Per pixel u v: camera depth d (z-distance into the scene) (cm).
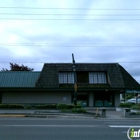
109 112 2892
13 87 3331
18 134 1150
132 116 2273
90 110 3114
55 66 3562
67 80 3472
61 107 2778
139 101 4544
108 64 3609
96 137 1104
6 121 1719
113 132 1252
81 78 3488
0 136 1095
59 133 1191
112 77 3444
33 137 1077
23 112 2630
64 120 1852
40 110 2748
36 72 3800
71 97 3444
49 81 3397
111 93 3478
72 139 1045
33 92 3453
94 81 3488
